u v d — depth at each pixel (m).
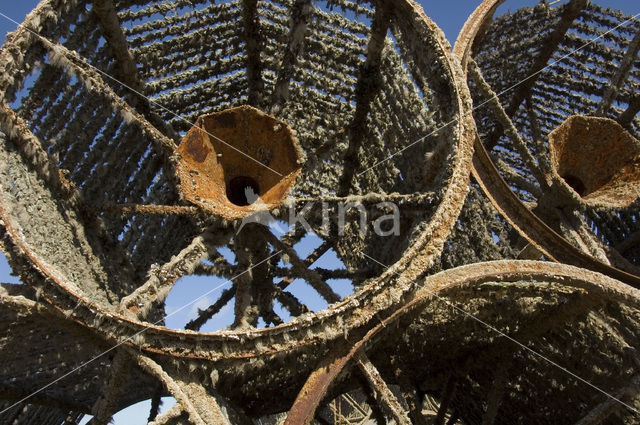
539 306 6.82
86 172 7.63
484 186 7.17
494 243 8.52
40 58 6.34
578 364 7.23
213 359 5.36
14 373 7.62
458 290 5.81
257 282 9.09
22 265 5.35
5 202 5.54
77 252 6.79
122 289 7.60
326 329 5.44
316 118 10.59
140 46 8.72
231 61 9.81
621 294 5.80
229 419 5.62
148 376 5.94
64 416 10.55
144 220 9.09
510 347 7.49
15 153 6.13
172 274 6.11
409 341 7.40
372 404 8.04
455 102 6.66
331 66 9.73
